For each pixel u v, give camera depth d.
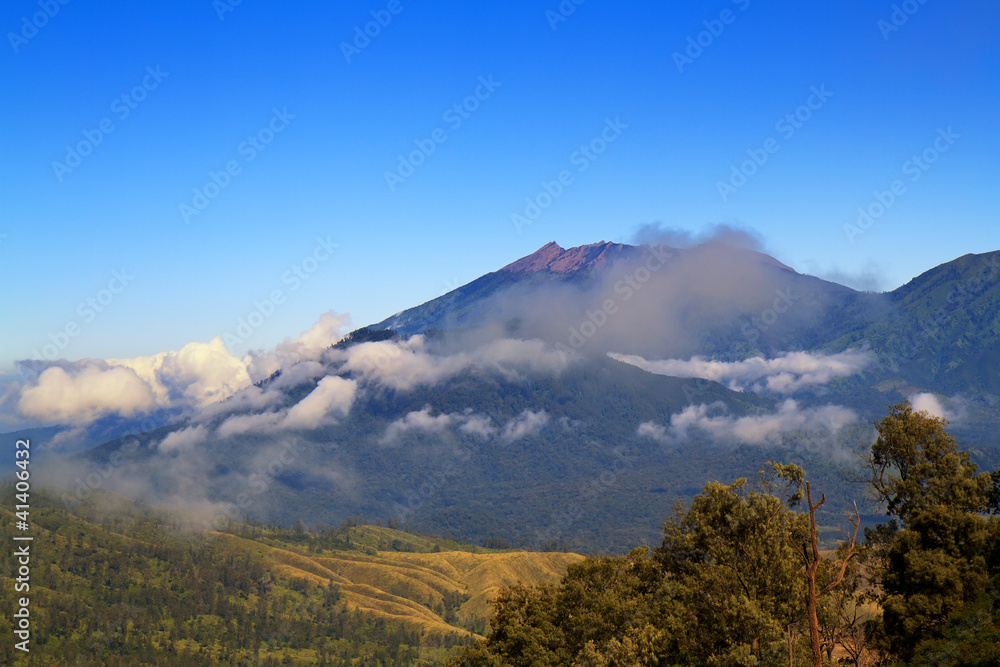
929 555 64.00
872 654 65.25
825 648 61.41
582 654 65.81
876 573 69.00
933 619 60.88
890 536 70.56
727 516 65.00
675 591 65.88
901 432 73.06
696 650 59.97
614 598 73.44
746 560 62.69
